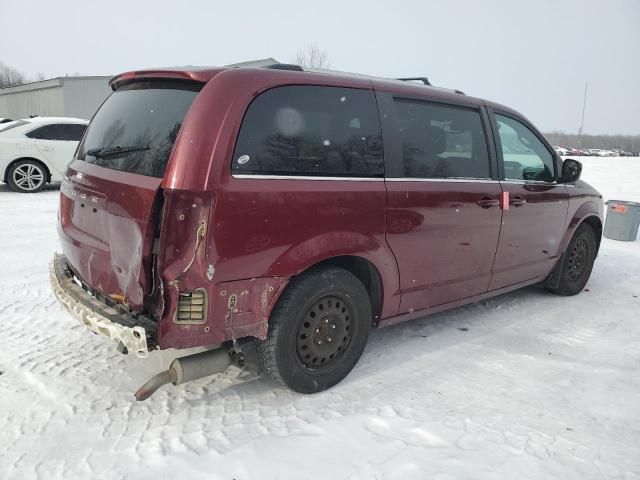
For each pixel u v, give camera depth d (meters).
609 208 8.48
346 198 3.09
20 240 6.70
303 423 2.91
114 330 2.66
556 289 5.27
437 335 4.21
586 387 3.41
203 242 2.59
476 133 4.05
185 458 2.57
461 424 2.93
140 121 2.98
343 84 3.22
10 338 3.86
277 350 2.97
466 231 3.87
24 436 2.72
